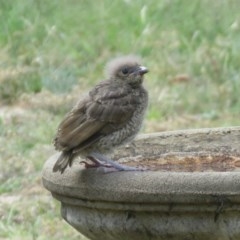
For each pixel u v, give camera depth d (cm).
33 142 1606
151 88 1869
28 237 1238
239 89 1867
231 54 1980
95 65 1981
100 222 797
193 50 2036
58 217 1307
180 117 1773
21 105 1817
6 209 1338
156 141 931
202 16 2161
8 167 1487
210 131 948
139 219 776
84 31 2125
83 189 789
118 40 2078
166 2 2222
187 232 768
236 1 2212
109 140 816
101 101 814
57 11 2202
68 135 796
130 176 771
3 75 1898
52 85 1883
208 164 908
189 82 1917
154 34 2102
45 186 840
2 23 2114
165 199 755
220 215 757
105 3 2253
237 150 938
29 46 2041
